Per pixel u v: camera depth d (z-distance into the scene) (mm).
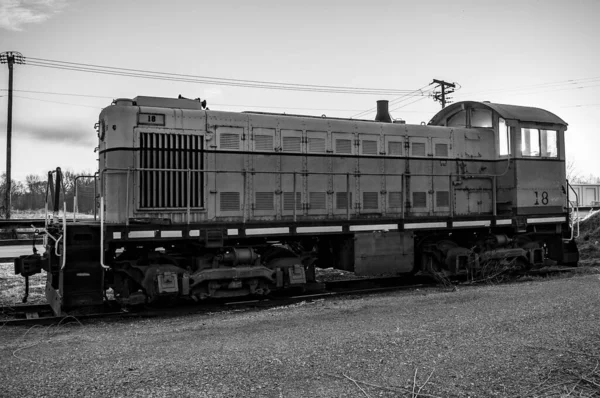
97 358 5859
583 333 6535
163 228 9312
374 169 11914
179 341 6688
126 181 9469
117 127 9570
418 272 13859
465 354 5746
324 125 11461
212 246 9734
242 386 4836
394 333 6746
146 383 4934
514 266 13078
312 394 4645
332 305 9359
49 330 7863
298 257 10789
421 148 12508
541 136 13523
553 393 4668
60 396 4641
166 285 9000
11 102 32969
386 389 4766
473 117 13930
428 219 12031
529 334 6562
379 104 13273
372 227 11383
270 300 10227
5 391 4773
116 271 9328
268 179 10758
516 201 12867
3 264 16344
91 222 9891
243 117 10656
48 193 9992
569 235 14070
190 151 10055
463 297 9680
